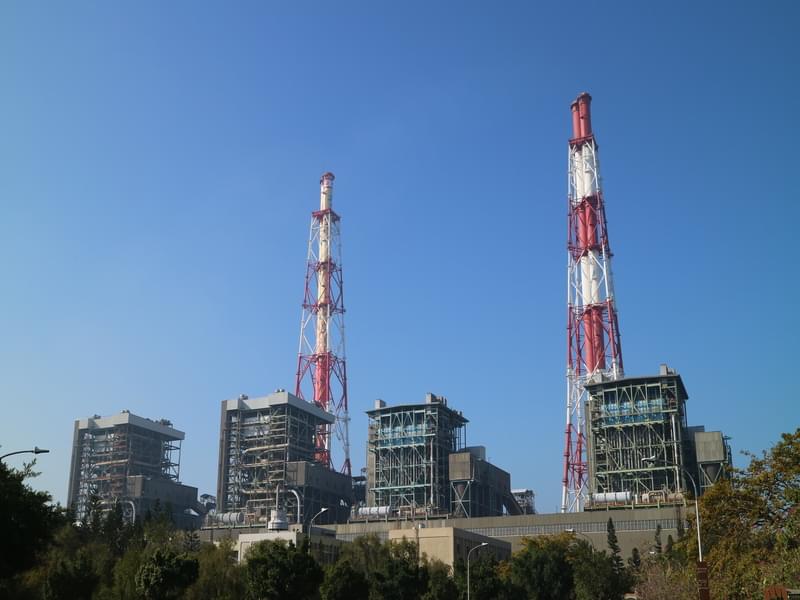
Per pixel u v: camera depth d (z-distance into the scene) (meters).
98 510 181.38
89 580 100.50
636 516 194.12
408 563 116.56
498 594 122.62
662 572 102.38
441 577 121.62
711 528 83.38
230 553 119.88
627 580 136.50
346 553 142.38
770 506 78.56
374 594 112.25
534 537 188.25
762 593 66.56
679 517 188.38
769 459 80.00
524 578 132.50
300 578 98.62
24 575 100.38
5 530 62.91
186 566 97.56
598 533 196.50
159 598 95.56
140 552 111.38
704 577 70.94
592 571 129.38
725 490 81.50
